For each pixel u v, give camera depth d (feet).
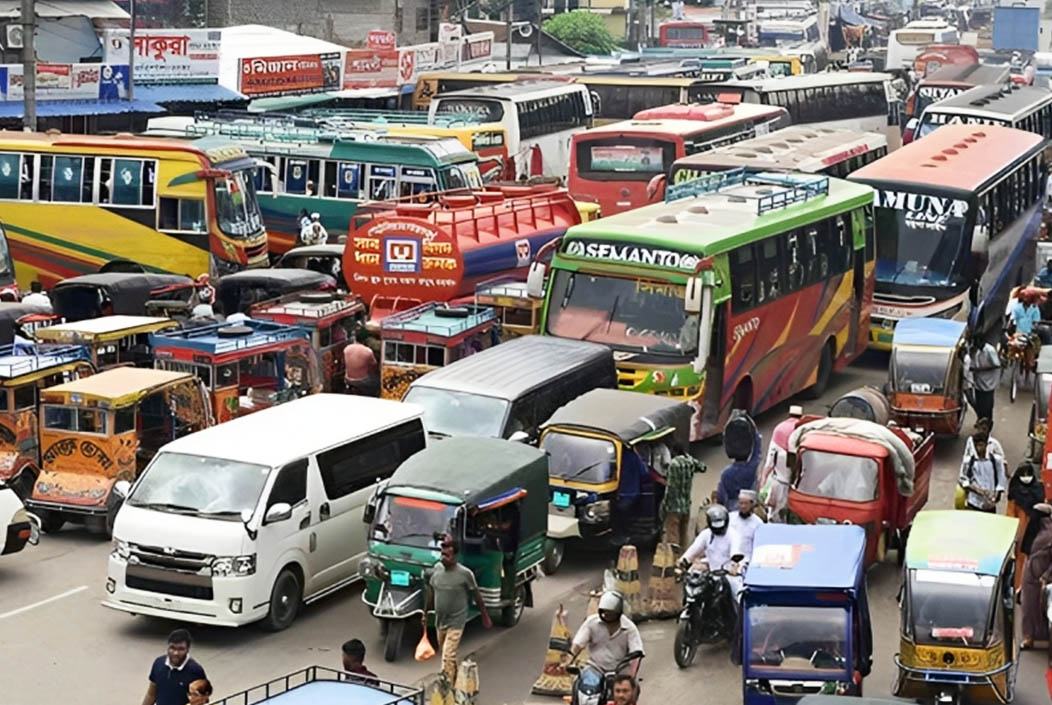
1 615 84.74
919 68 371.56
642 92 242.99
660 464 92.94
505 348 106.11
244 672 78.07
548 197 143.43
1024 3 639.76
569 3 460.55
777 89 235.61
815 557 72.69
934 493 105.70
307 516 84.74
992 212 145.18
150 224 152.15
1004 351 131.64
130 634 83.05
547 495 85.61
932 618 71.46
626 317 110.01
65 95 199.62
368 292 128.06
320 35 300.40
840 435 89.30
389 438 90.79
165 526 81.35
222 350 103.30
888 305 137.49
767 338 118.52
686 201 125.39
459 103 210.79
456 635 73.00
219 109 225.56
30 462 97.71
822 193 129.80
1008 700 72.64
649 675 79.30
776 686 69.72
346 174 171.32
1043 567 81.76
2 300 133.18
